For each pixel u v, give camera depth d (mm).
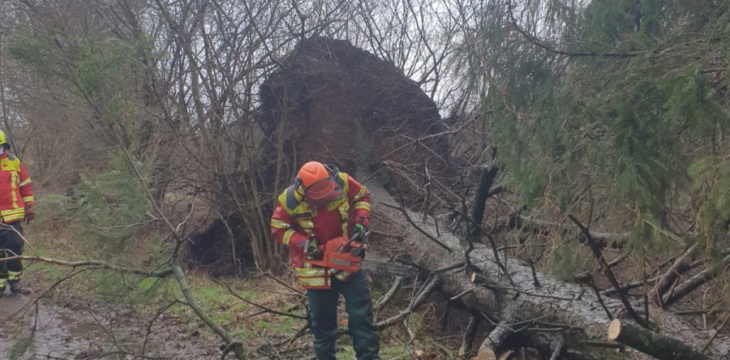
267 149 8914
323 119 8641
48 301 4906
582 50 3893
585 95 3945
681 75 3232
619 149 3398
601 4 3773
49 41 4406
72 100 5484
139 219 4547
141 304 4969
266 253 8484
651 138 3340
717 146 3133
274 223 3957
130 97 4832
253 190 8281
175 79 8562
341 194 3871
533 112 4145
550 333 4484
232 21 8648
